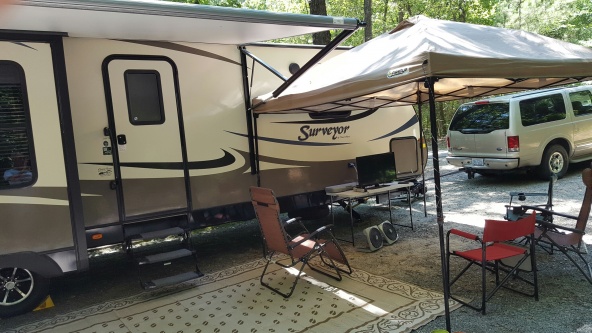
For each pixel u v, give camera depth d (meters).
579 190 7.09
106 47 4.36
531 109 7.73
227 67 5.08
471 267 4.29
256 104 5.02
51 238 3.80
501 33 4.01
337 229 6.26
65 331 3.55
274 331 3.29
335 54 6.03
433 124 3.02
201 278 4.57
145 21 3.73
